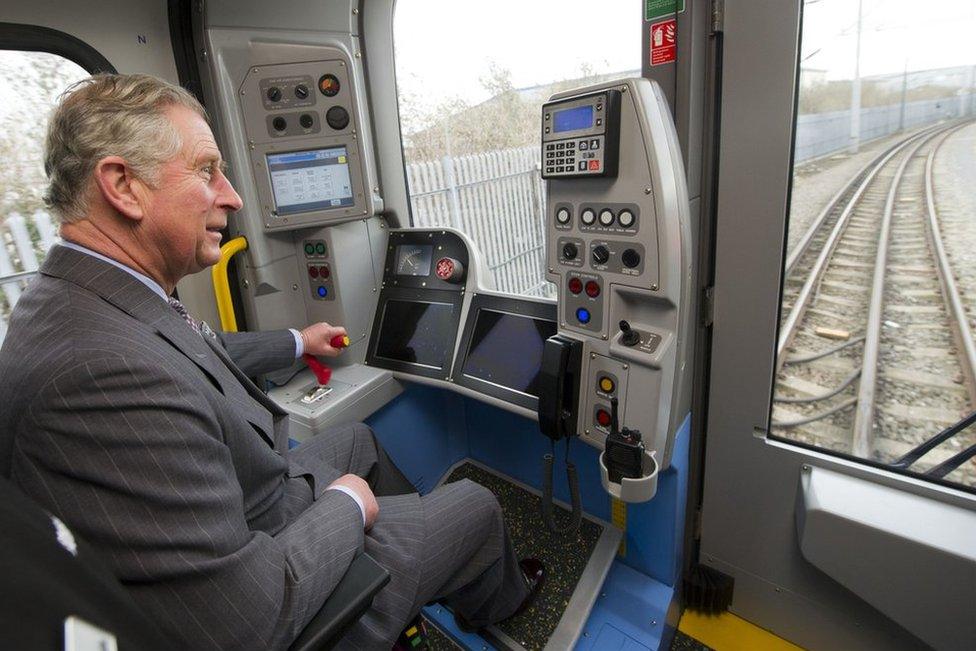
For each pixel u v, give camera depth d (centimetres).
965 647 110
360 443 150
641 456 114
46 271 81
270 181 167
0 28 128
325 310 189
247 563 76
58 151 78
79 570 46
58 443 65
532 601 149
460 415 215
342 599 87
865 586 120
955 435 117
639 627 146
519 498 192
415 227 192
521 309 157
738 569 158
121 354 70
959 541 106
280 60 159
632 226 108
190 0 153
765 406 137
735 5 112
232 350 156
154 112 81
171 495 69
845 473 128
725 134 122
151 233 85
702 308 138
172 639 70
